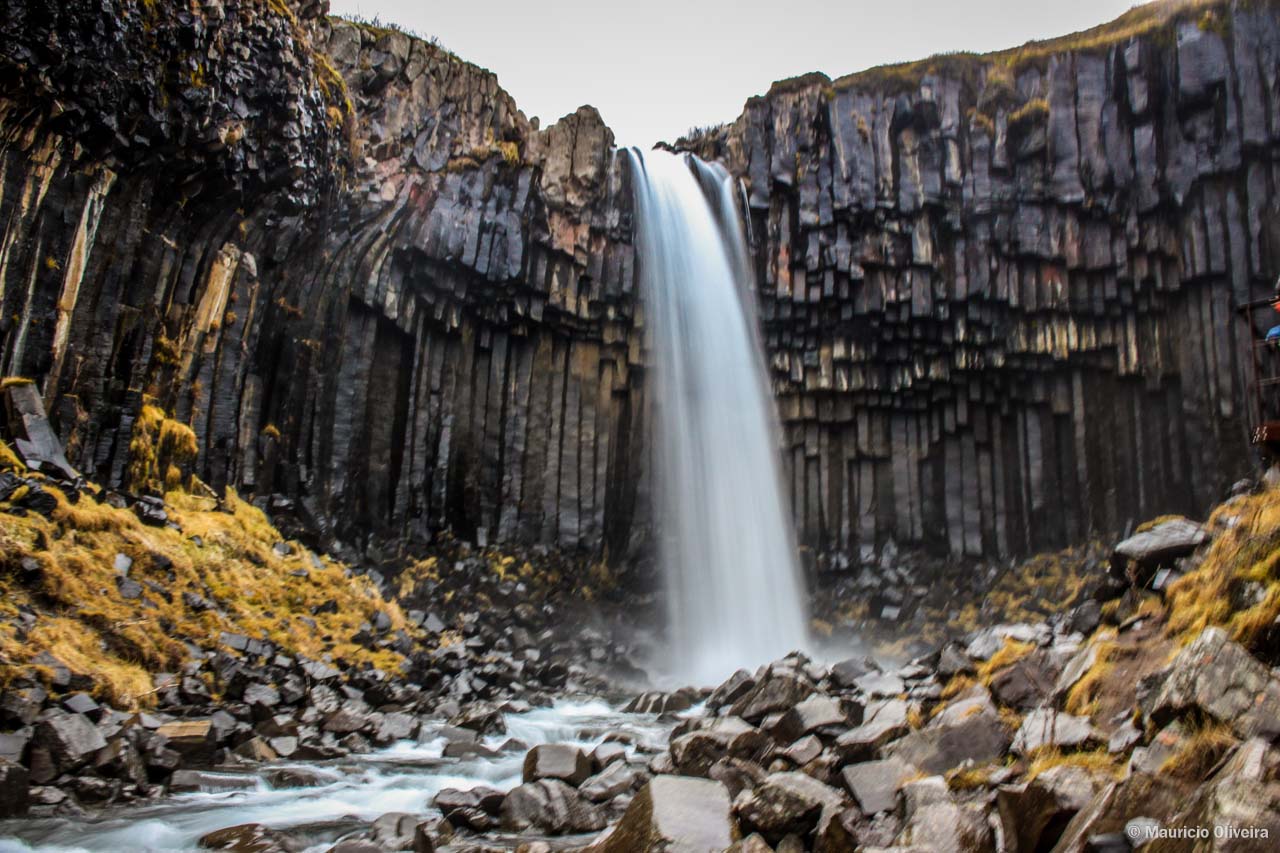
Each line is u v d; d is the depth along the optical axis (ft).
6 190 46.32
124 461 53.16
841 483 98.63
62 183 49.34
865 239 93.50
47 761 29.09
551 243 89.30
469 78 86.43
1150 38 87.86
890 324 94.17
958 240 92.84
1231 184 84.48
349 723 41.91
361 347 77.61
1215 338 84.69
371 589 66.80
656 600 90.27
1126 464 90.53
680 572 91.61
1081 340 91.30
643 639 86.84
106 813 27.76
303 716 42.83
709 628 90.58
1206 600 24.44
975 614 90.02
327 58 74.33
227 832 25.89
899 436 98.37
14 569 38.78
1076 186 89.10
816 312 95.50
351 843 25.11
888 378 96.99
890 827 21.61
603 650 80.59
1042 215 90.94
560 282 90.53
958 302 92.07
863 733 28.37
